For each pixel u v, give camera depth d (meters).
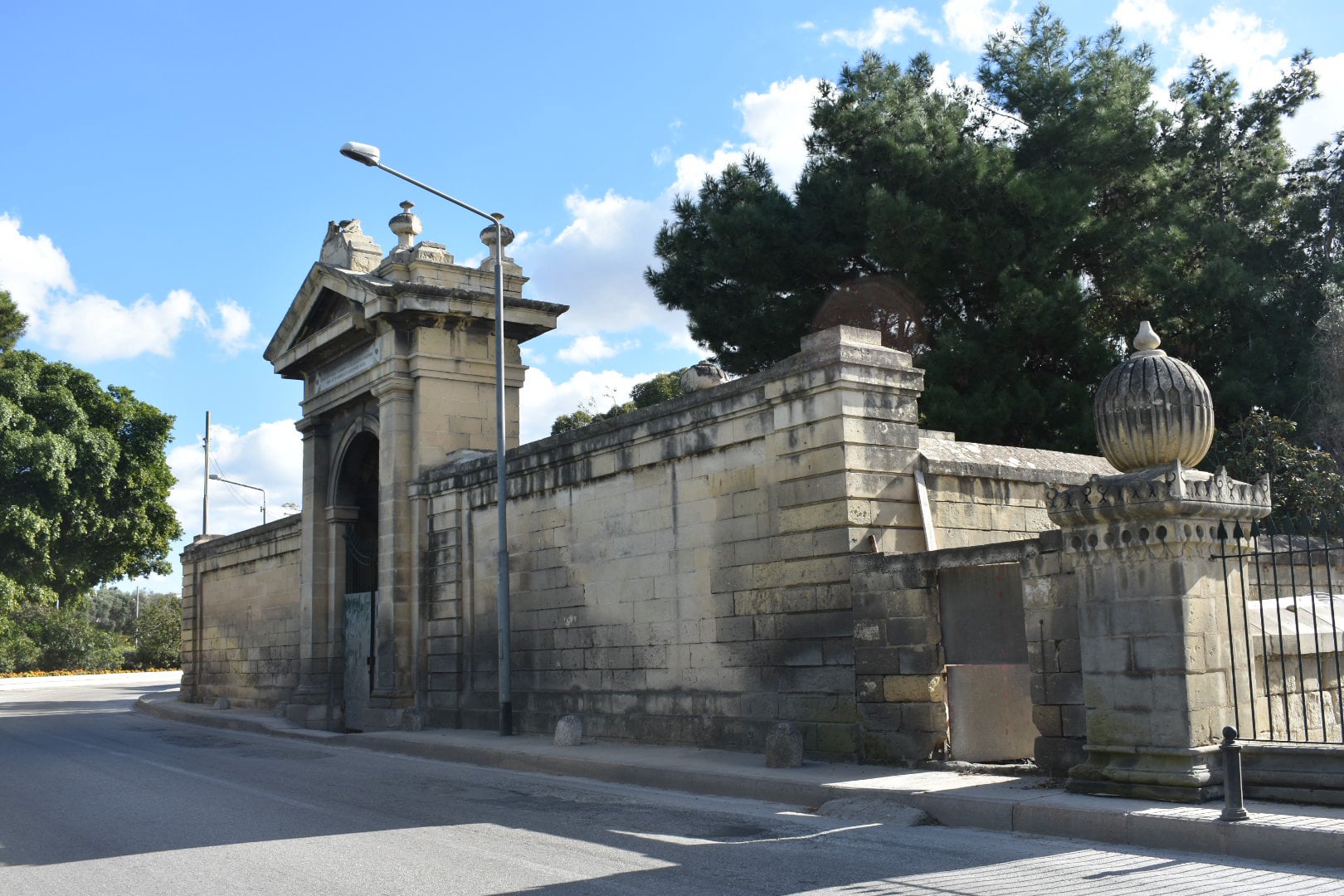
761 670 14.72
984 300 25.28
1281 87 29.41
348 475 26.84
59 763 17.95
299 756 18.77
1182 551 9.70
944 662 12.65
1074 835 9.16
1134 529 9.88
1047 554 11.20
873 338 14.26
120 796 13.45
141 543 55.56
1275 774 9.20
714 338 26.98
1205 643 9.70
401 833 10.27
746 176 28.28
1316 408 24.39
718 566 15.55
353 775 15.48
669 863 8.49
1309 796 8.96
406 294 22.89
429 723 21.66
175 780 15.16
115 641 69.94
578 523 18.33
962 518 14.77
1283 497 21.39
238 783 14.62
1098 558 10.21
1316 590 13.24
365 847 9.55
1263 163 28.66
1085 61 26.97
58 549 53.00
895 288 25.23
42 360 54.59
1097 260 25.64
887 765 12.81
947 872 7.86
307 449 27.50
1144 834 8.70
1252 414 23.30
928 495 14.41
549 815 11.26
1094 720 10.16
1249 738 9.88
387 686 22.42
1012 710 12.90
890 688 12.91
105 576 55.94
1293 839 7.87
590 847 9.29
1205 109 28.59
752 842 9.34
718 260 26.16
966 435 23.28
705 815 10.99
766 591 14.72
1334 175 29.39
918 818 10.12
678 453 16.31
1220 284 23.92
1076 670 10.85
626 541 17.28
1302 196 28.98
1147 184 26.34
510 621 19.77
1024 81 26.48
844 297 25.48
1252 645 10.39
